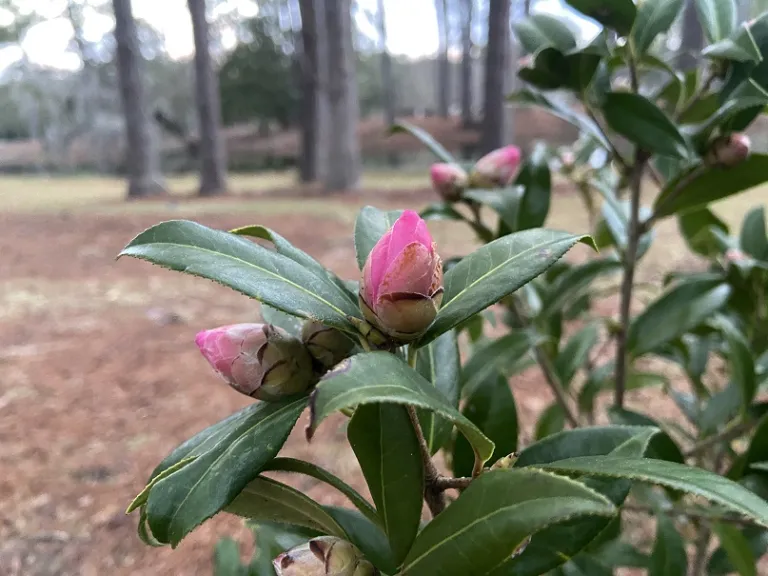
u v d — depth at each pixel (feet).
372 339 0.57
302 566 0.57
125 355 2.99
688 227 1.61
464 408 0.97
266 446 0.56
